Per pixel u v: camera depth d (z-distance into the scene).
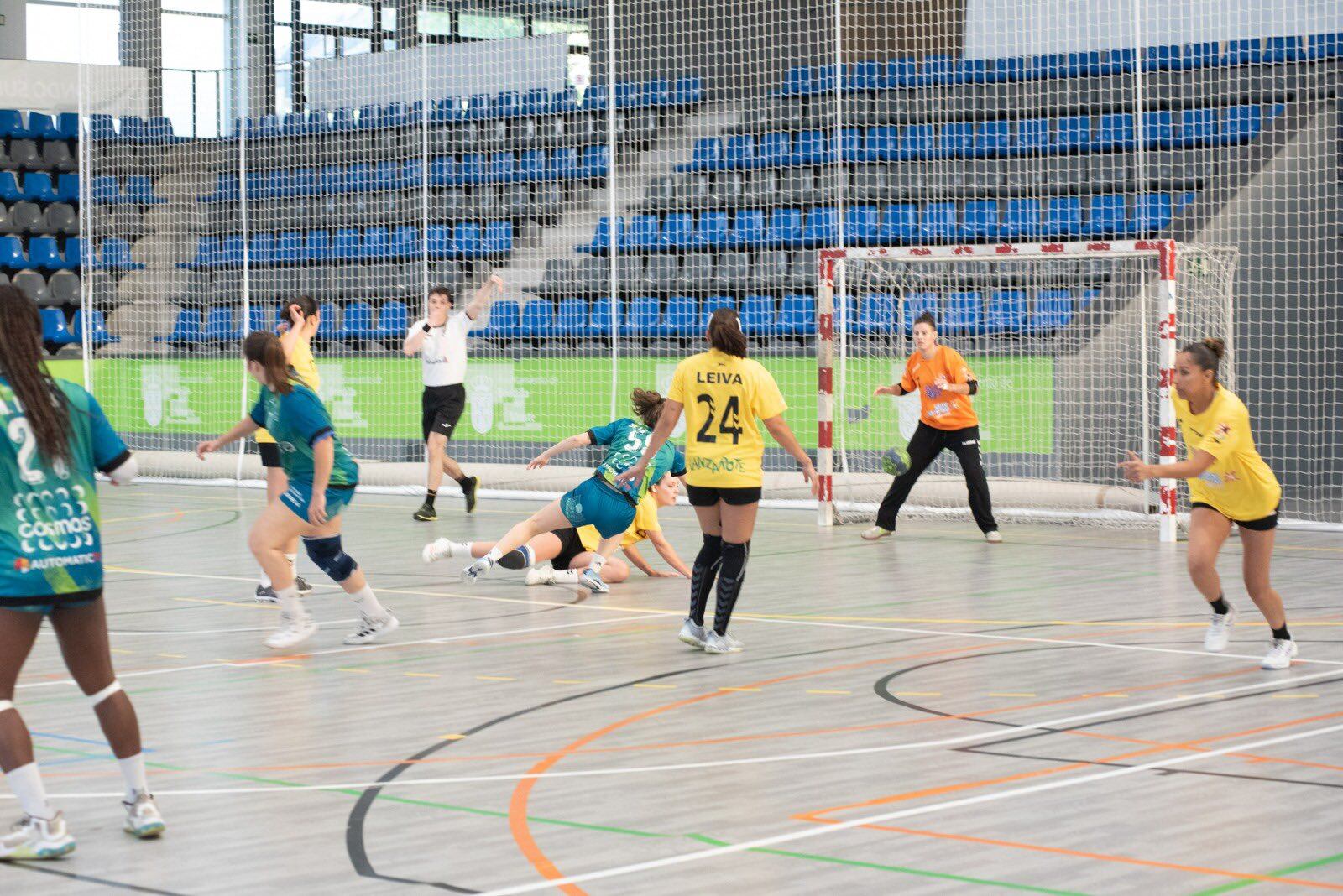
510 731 5.56
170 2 24.59
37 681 6.65
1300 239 15.48
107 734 4.20
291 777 4.89
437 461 13.96
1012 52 19.41
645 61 21.97
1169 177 17.81
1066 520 13.94
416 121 22.23
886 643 7.45
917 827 4.20
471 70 23.45
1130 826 4.19
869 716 5.75
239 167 23.05
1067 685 6.33
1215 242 15.84
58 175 23.09
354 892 3.69
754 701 6.05
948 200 18.98
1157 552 11.40
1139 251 12.06
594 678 6.61
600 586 9.33
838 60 17.20
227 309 21.62
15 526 3.97
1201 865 3.81
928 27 19.95
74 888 3.76
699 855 3.96
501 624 8.15
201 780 4.86
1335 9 17.86
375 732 5.55
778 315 18.44
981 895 3.60
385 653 7.30
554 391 16.83
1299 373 15.53
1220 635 7.07
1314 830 4.12
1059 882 3.69
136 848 4.10
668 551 9.84
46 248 22.31
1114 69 18.78
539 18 24.09
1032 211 18.39
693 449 7.16
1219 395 6.62
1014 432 15.29
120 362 19.77
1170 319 11.90
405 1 25.73
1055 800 4.46
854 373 15.82
